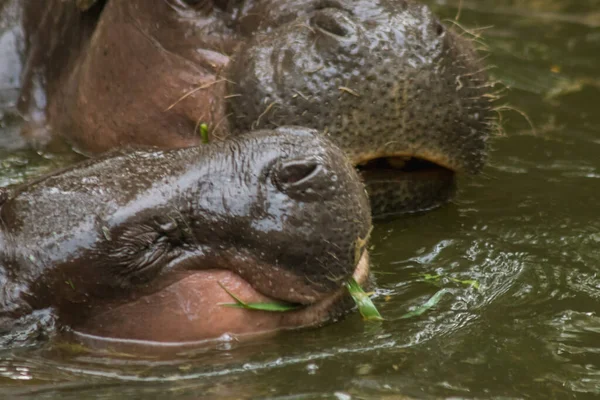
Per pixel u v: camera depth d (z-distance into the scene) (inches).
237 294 474.3
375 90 561.6
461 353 467.2
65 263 468.8
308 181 466.0
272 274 469.4
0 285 472.4
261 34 617.0
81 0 756.0
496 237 612.4
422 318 506.0
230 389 429.7
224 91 604.4
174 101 658.8
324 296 481.7
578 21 1155.3
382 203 631.2
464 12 1174.3
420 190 637.9
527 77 957.8
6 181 674.2
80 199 478.3
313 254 467.5
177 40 665.0
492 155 767.7
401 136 570.3
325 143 483.8
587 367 456.4
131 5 693.9
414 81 566.3
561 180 717.9
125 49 694.5
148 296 472.4
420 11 593.9
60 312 474.9
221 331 476.1
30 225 477.4
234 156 477.7
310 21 592.4
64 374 447.8
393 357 462.0
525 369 452.8
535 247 600.7
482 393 426.9
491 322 503.5
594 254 592.7
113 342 474.9
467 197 677.3
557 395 427.8
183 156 488.4
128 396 423.8
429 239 606.5
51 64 801.6
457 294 536.1
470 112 589.0
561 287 547.2
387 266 572.7
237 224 466.3
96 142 722.8
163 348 471.8
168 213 468.8
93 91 721.6
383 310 514.9
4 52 824.3
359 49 563.5
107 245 466.9
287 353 464.1
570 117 855.7
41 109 791.1
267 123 565.3
